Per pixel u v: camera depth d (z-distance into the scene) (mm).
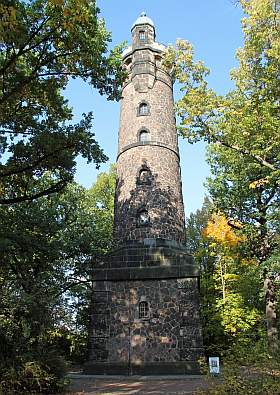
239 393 9008
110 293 19500
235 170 22453
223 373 9766
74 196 25219
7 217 17000
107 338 18641
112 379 16453
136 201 21531
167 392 12461
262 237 21062
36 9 12195
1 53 12844
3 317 12078
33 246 16422
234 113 14844
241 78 15359
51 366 12430
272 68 14258
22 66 13586
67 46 13172
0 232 14875
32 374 11719
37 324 12555
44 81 14227
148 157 22391
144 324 18672
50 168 15016
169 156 22922
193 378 16172
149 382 15398
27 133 15062
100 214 31891
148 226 20875
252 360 9516
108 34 14703
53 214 20656
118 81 14602
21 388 11711
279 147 14805
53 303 13789
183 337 18125
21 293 12594
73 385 14578
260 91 14711
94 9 12836
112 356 18266
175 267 19438
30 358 11898
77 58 13648
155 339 18312
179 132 15641
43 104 14914
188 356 17719
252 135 14781
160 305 18922
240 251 23609
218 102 15188
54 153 14375
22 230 16547
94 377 17031
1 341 11836
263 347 10055
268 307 21406
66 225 22016
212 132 15344
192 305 18641
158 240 20469
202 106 15086
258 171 20656
